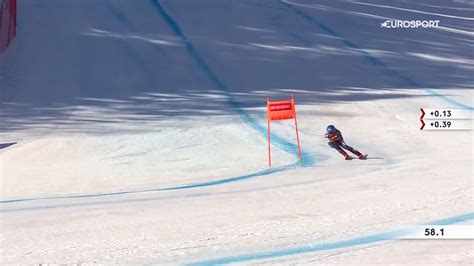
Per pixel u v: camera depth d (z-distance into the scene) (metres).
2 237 23.31
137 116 63.31
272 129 59.78
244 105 68.69
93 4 102.81
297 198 29.42
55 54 81.94
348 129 60.88
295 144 54.00
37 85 71.62
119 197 33.06
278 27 100.31
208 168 45.25
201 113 64.94
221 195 31.69
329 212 25.48
